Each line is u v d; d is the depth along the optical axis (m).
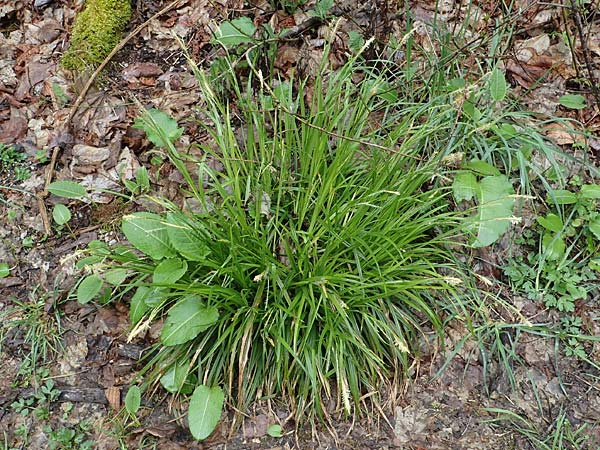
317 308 0.74
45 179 0.96
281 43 1.05
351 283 0.78
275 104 0.79
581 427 0.74
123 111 1.02
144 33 1.11
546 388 0.78
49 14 1.14
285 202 0.85
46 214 0.93
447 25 1.05
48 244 0.91
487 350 0.81
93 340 0.83
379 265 0.80
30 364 0.81
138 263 0.81
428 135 0.88
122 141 0.99
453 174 0.86
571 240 0.87
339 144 0.82
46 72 1.07
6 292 0.87
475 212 0.85
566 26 0.90
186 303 0.74
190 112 1.01
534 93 0.99
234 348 0.73
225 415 0.76
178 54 1.09
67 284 0.87
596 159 0.93
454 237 0.85
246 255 0.77
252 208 0.81
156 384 0.78
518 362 0.80
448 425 0.76
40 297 0.86
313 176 0.78
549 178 0.89
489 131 0.92
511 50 0.99
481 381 0.79
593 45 1.02
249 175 0.80
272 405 0.77
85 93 1.02
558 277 0.83
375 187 0.80
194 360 0.74
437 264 0.80
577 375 0.79
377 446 0.74
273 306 0.77
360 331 0.79
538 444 0.73
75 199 0.94
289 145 0.84
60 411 0.78
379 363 0.76
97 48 1.05
